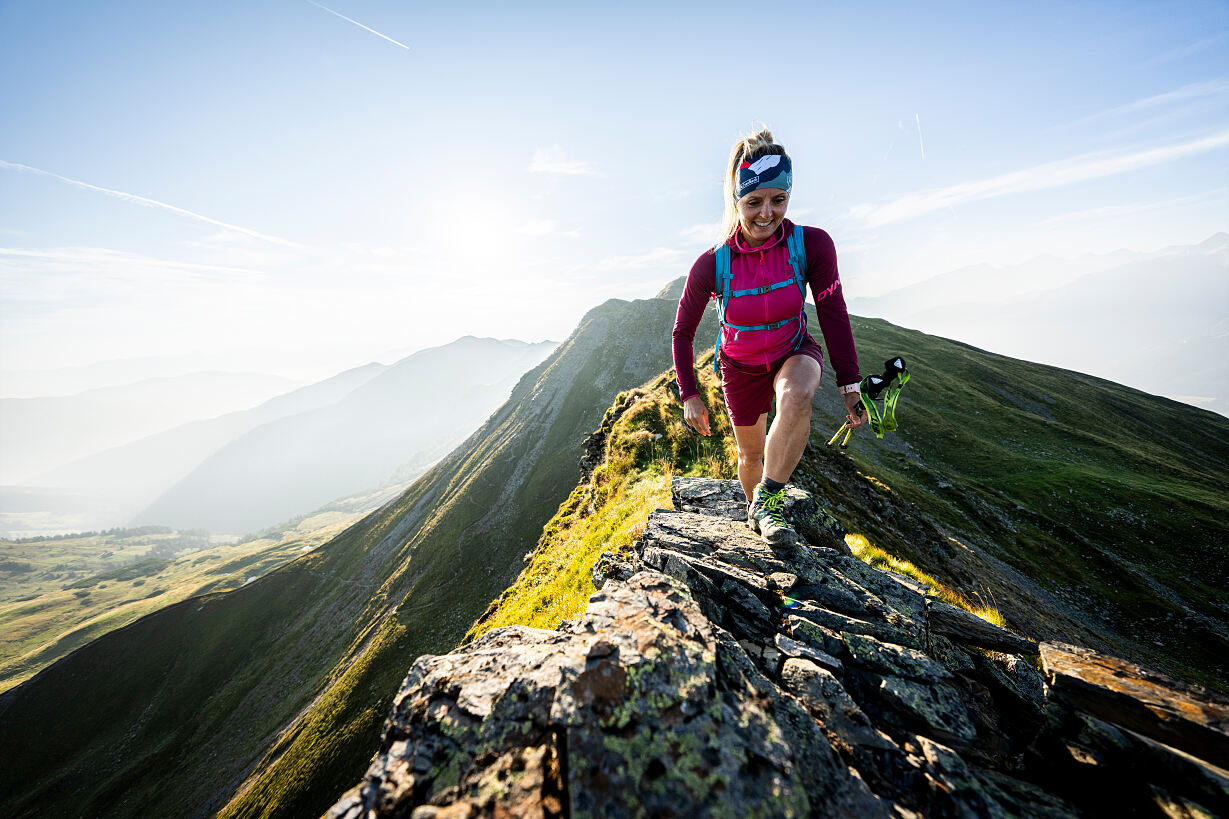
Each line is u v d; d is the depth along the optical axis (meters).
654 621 2.79
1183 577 51.09
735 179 3.49
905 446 76.44
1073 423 102.00
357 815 2.13
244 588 132.38
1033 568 46.72
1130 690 2.55
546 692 2.43
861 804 2.04
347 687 69.69
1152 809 2.21
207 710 95.88
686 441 19.66
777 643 3.32
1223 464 98.31
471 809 1.99
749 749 2.09
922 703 2.98
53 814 80.94
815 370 3.51
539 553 21.08
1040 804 2.29
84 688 105.62
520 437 143.38
